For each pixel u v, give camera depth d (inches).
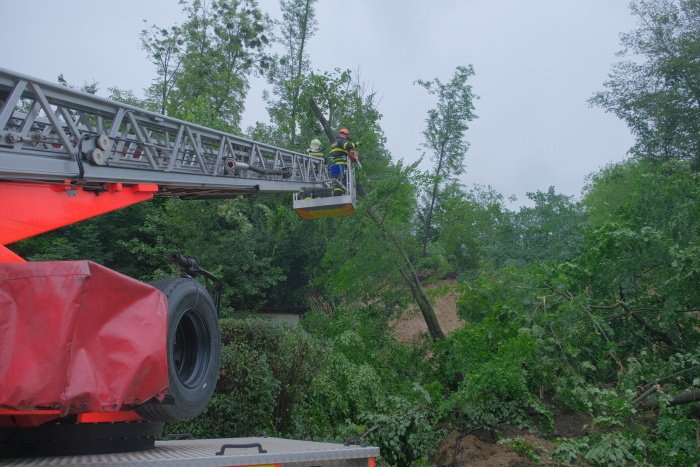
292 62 1261.1
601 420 369.1
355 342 539.8
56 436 177.5
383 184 631.2
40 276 148.6
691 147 1050.7
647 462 361.1
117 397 154.6
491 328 485.4
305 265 872.3
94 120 291.4
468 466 384.5
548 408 444.5
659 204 482.9
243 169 352.2
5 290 146.4
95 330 155.0
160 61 1214.9
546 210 926.4
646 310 478.3
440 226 826.2
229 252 746.8
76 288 149.3
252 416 394.6
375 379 477.4
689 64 1059.3
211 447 198.5
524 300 488.4
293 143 998.4
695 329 505.4
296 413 422.6
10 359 142.5
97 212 243.4
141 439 192.5
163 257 707.4
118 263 760.3
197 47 1205.7
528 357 423.8
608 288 485.4
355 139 764.6
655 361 457.4
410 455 423.2
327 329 620.1
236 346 404.2
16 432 176.2
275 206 880.3
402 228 668.7
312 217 550.0
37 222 217.2
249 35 1214.9
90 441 181.3
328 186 515.8
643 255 458.9
